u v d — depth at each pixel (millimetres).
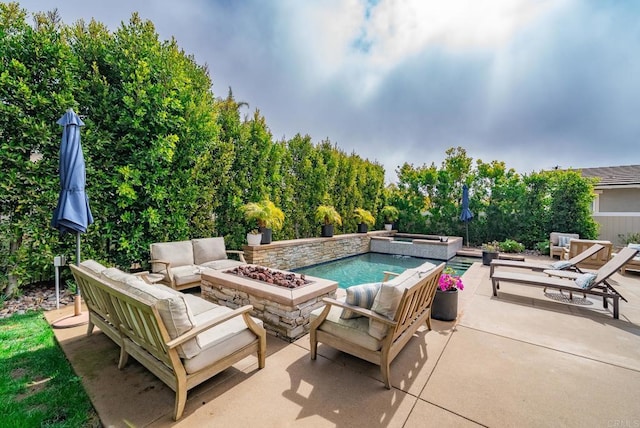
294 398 2379
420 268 3314
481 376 2707
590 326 3891
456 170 12930
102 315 3150
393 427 2061
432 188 13570
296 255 8453
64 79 4609
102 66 5219
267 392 2457
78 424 2070
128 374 2699
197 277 5047
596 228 9984
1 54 4176
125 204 5172
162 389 2484
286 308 3510
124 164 5332
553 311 4465
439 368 2844
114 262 5402
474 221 12492
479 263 8734
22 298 4688
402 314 2594
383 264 9523
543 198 10945
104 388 2482
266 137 7934
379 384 2584
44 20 4684
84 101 4910
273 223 7840
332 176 11039
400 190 14500
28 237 4566
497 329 3783
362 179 13125
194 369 2232
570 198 10312
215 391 2467
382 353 2537
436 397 2400
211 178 6734
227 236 7184
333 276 7875
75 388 2473
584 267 7480
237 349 2602
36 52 4383
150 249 5238
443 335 3600
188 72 6477
